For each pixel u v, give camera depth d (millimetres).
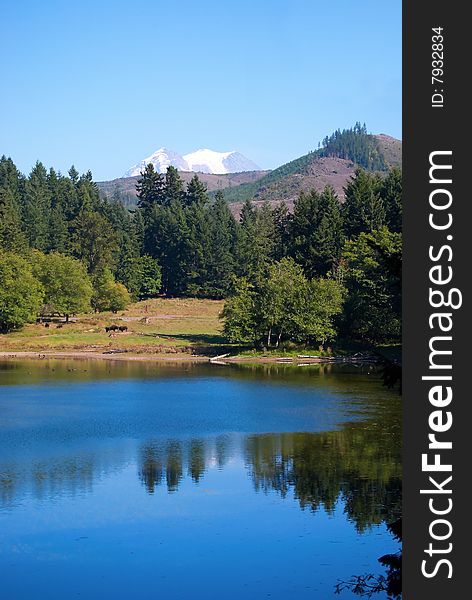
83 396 66125
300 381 76750
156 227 194000
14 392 68125
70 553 28484
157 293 188125
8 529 30859
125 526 31266
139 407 60219
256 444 46438
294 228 142875
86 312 143500
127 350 104625
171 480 38031
